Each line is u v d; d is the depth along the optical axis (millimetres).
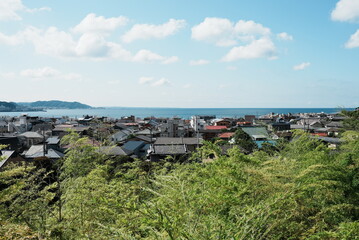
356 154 5359
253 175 3824
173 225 2191
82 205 6020
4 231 4332
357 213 3684
